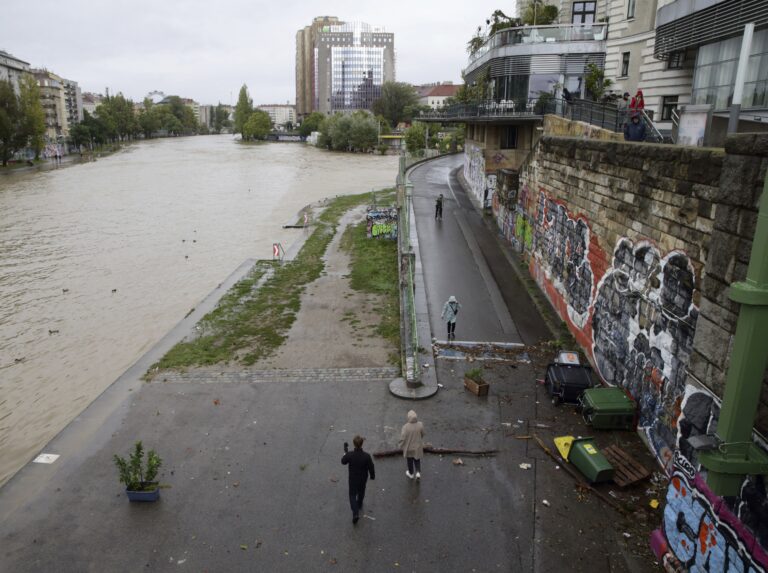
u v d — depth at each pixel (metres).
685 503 8.78
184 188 66.81
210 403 14.62
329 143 140.50
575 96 35.59
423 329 18.97
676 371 11.16
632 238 13.48
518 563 9.26
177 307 25.80
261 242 37.97
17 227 43.97
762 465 6.96
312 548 9.63
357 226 40.78
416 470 11.23
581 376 14.19
